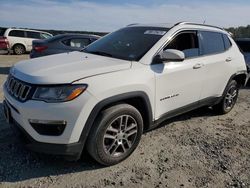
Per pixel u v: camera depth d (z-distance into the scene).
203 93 4.96
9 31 19.33
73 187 3.20
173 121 5.37
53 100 3.13
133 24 5.01
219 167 3.79
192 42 4.71
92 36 9.58
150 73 3.83
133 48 4.15
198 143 4.47
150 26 4.64
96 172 3.51
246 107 6.68
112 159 3.61
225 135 4.87
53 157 3.78
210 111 6.11
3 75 9.95
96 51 4.38
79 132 3.24
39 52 9.07
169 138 4.59
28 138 3.30
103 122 3.39
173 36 4.36
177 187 3.30
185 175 3.55
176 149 4.22
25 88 3.28
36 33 20.22
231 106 6.06
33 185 3.20
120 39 4.50
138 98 3.76
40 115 3.14
